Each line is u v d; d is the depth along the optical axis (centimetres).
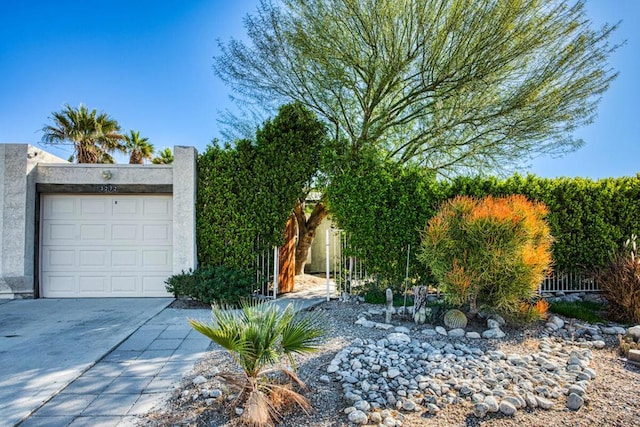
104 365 404
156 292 813
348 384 337
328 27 739
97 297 805
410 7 697
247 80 838
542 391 326
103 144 1909
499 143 810
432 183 764
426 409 298
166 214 824
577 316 611
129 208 822
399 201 741
